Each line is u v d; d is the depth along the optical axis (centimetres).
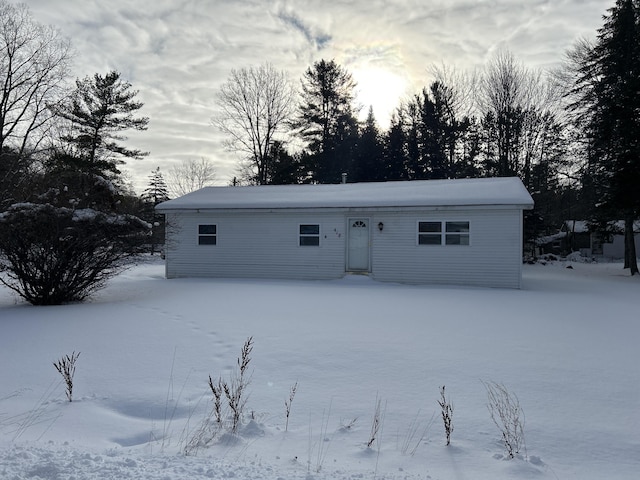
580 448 339
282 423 391
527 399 439
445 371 527
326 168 3738
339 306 998
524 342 664
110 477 279
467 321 826
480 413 406
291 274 1673
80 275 1106
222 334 710
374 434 349
